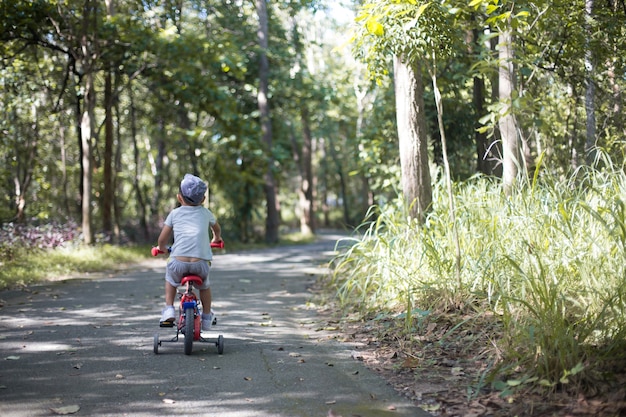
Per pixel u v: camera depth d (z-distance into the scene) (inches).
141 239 1129.4
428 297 315.6
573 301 235.0
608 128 443.2
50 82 903.1
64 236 745.6
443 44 323.3
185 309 260.5
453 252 324.8
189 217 269.1
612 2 420.2
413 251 346.3
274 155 1314.0
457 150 637.9
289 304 418.0
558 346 209.6
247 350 278.5
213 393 213.6
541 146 497.0
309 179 1708.9
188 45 842.2
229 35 1050.7
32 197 1037.8
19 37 763.4
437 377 228.2
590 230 262.1
